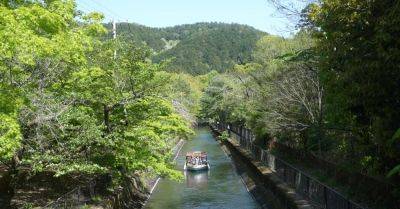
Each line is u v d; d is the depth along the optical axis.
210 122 109.81
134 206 26.59
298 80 25.77
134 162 21.06
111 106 20.14
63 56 12.66
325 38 14.90
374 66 11.76
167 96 24.52
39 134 14.69
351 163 21.22
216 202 30.73
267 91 30.53
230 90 68.38
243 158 45.94
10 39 10.47
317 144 27.91
